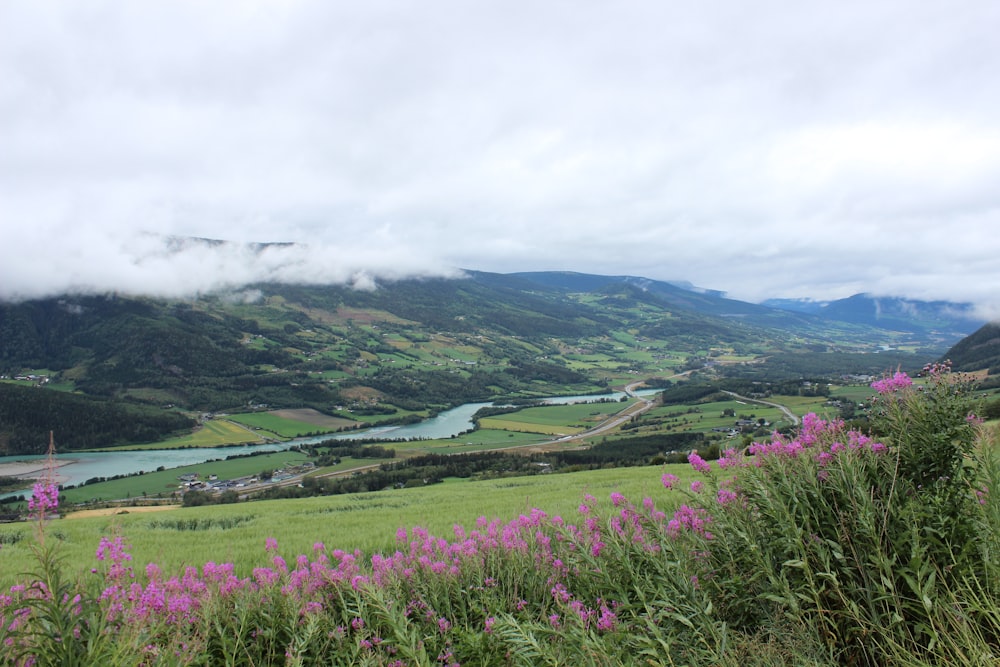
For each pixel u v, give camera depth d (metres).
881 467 3.99
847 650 3.37
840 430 4.33
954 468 3.78
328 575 5.10
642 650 3.24
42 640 3.01
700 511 4.91
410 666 3.81
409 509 20.58
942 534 3.32
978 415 3.81
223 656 4.25
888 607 3.36
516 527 6.28
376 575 5.20
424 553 5.89
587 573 4.59
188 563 10.32
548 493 21.72
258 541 13.45
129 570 4.24
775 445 4.34
